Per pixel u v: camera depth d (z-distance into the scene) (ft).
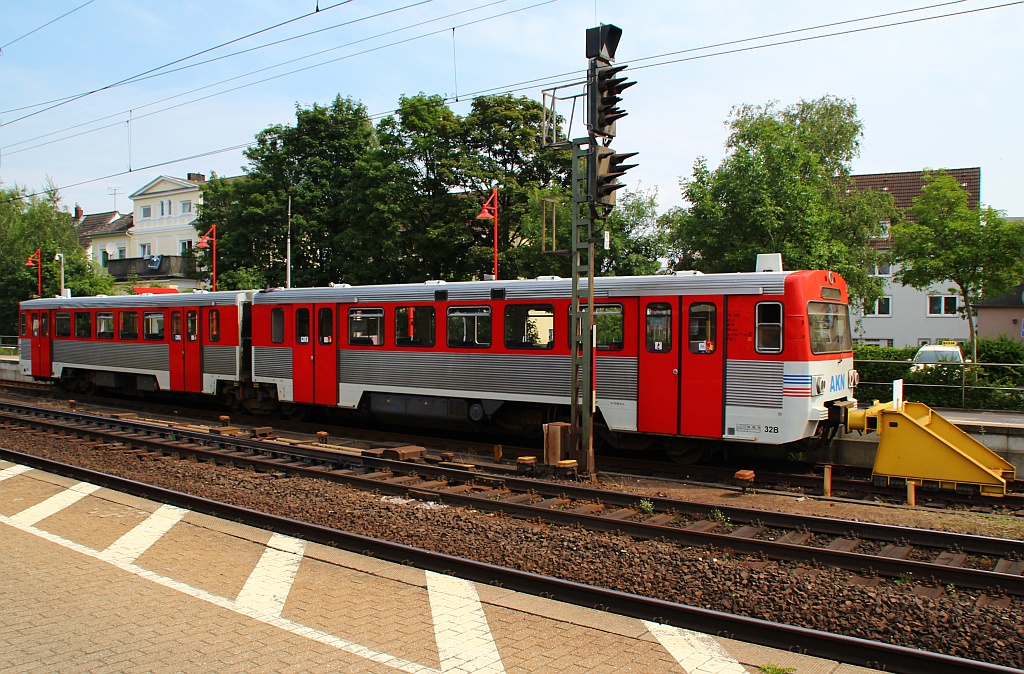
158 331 69.41
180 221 197.98
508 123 112.57
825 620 20.20
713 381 40.09
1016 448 43.34
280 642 18.12
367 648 17.85
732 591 22.31
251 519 29.96
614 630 19.27
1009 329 133.28
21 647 17.62
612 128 37.52
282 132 137.90
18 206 189.16
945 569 23.81
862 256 100.83
